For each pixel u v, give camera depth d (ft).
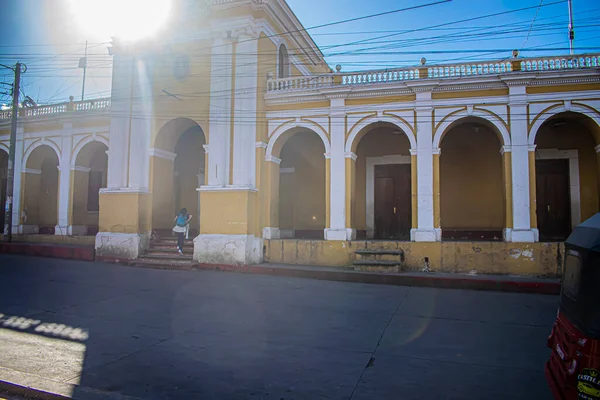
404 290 35.24
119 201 50.14
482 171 51.21
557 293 34.45
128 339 20.57
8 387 15.12
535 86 40.88
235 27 47.57
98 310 26.25
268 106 48.52
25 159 63.41
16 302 28.02
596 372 9.32
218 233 45.55
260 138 47.39
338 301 30.27
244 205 44.83
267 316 25.57
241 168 46.06
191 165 61.00
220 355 18.45
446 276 38.22
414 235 42.65
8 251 55.77
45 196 68.03
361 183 55.26
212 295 31.60
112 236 49.49
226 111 47.24
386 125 46.19
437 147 43.09
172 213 53.57
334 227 45.16
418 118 43.60
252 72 46.96
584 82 39.78
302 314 26.21
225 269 44.04
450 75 43.32
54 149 61.77
